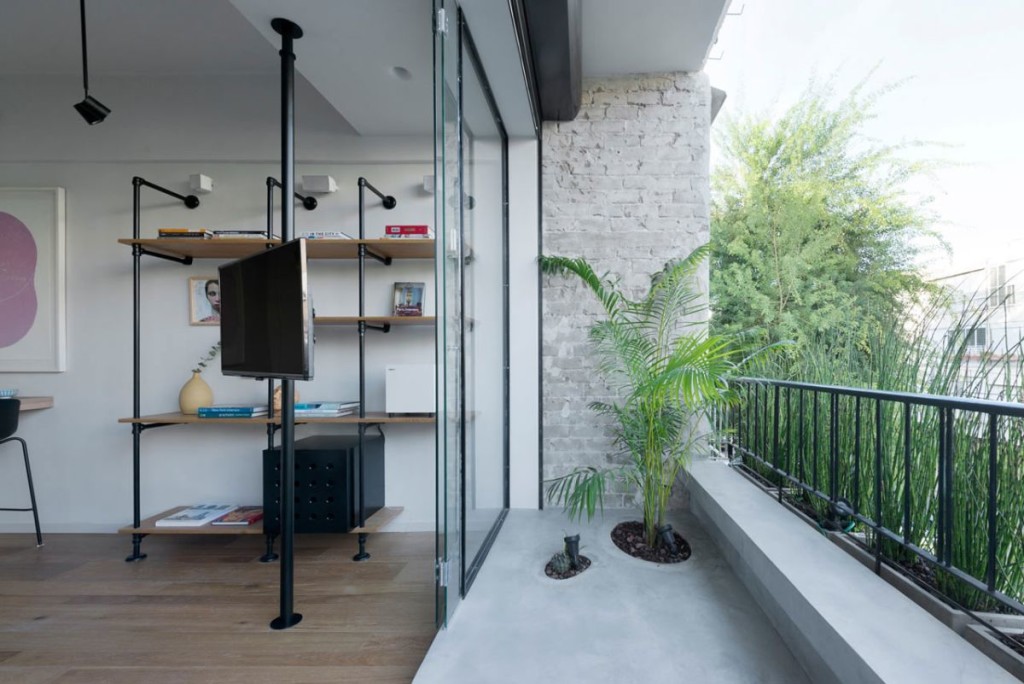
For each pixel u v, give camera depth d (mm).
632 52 2393
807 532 1530
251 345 1671
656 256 2572
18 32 2213
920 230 4160
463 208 1722
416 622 1601
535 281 2582
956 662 864
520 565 1901
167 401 2553
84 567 2080
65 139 2564
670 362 1855
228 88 2568
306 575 1979
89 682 1311
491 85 2045
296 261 1382
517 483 2574
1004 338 1102
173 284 2574
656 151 2580
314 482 2172
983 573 1066
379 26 1657
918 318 1419
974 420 1127
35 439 2576
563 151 2609
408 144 2561
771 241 4359
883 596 1119
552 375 2605
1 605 1746
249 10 1565
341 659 1397
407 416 2285
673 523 2281
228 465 2553
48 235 2570
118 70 2543
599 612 1544
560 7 1663
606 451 2572
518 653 1328
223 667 1365
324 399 2570
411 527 2533
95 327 2590
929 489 1258
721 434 2424
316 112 2574
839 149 4352
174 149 2562
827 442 1731
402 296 2514
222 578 1960
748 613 1530
